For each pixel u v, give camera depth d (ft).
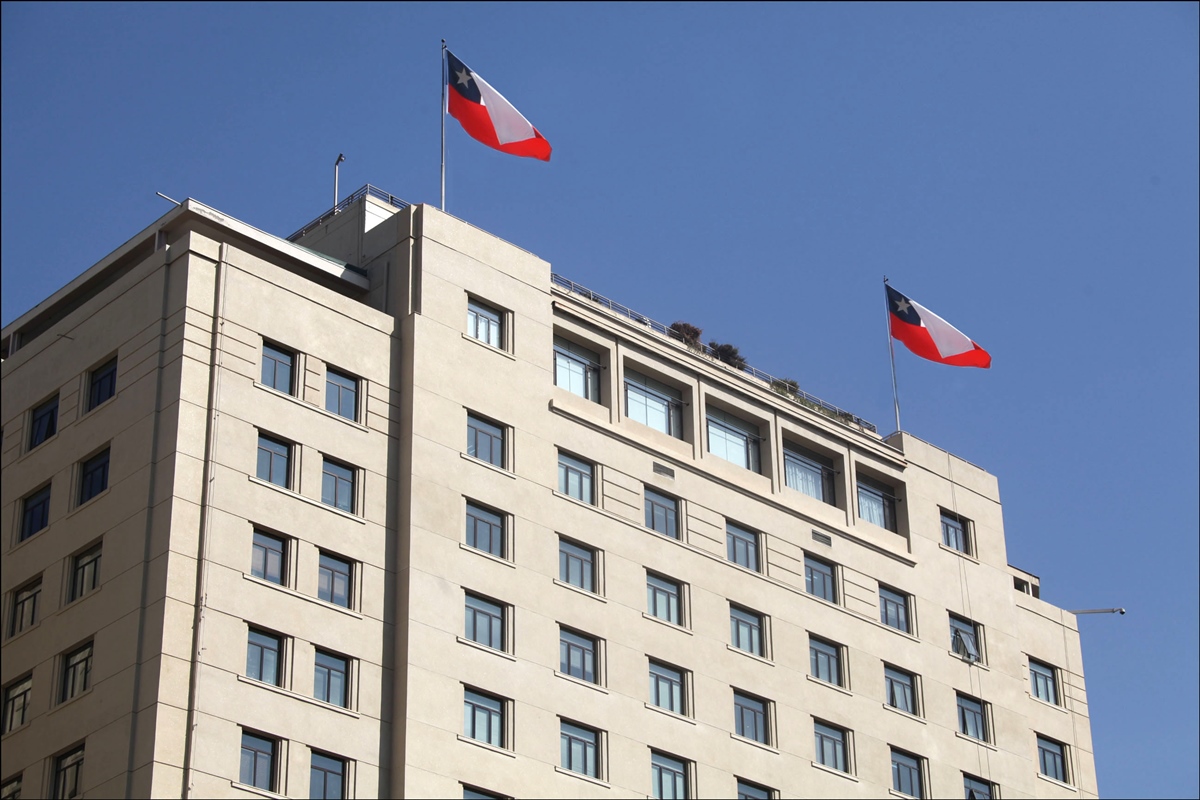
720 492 247.09
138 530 198.59
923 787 251.80
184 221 220.43
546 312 238.27
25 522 213.05
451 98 242.78
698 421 249.34
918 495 274.16
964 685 264.93
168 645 190.90
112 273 226.17
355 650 204.44
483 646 213.25
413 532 212.84
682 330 259.60
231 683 193.36
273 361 212.23
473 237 234.99
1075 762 278.26
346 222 240.73
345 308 220.43
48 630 202.28
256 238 223.10
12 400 222.07
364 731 201.67
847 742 245.24
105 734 190.60
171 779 186.09
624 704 223.51
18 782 196.54
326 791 196.95
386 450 216.95
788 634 245.04
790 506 254.27
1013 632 276.62
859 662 252.01
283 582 202.59
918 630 262.88
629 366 246.47
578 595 225.15
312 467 209.46
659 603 233.76
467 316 230.48
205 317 208.33
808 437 262.47
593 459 234.99
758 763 233.35
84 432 210.79
